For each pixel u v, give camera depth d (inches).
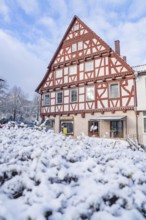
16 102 2112.5
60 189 113.6
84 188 120.1
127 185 125.0
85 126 666.8
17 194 113.0
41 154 155.6
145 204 111.7
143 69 573.6
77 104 698.8
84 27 726.5
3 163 141.0
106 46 642.2
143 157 225.6
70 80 733.9
